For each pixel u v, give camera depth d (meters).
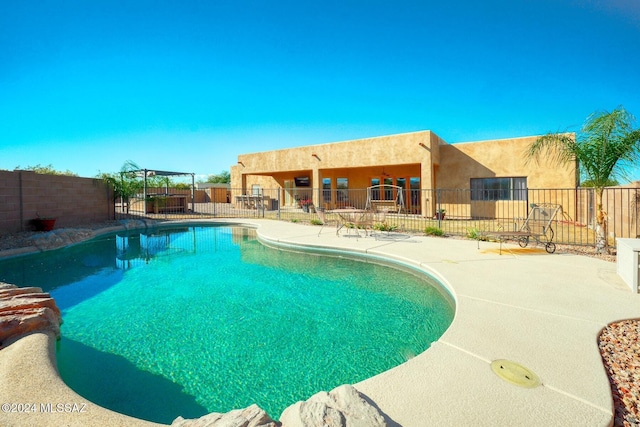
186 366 3.38
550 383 2.43
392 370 2.63
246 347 3.76
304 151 18.66
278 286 6.10
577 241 8.86
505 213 14.95
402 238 9.87
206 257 8.73
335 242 9.32
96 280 6.60
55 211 12.10
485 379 2.48
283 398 2.85
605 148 6.71
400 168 18.50
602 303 4.10
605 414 2.09
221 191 32.97
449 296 5.10
